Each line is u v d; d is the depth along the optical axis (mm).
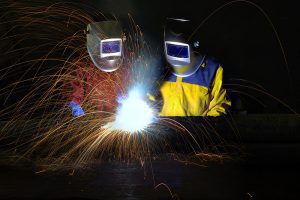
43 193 2133
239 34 4844
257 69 4758
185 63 3012
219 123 3174
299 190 2162
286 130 3357
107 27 2916
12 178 2443
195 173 2518
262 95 4656
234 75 4719
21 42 4590
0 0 4570
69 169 2658
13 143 3305
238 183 2299
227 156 2990
